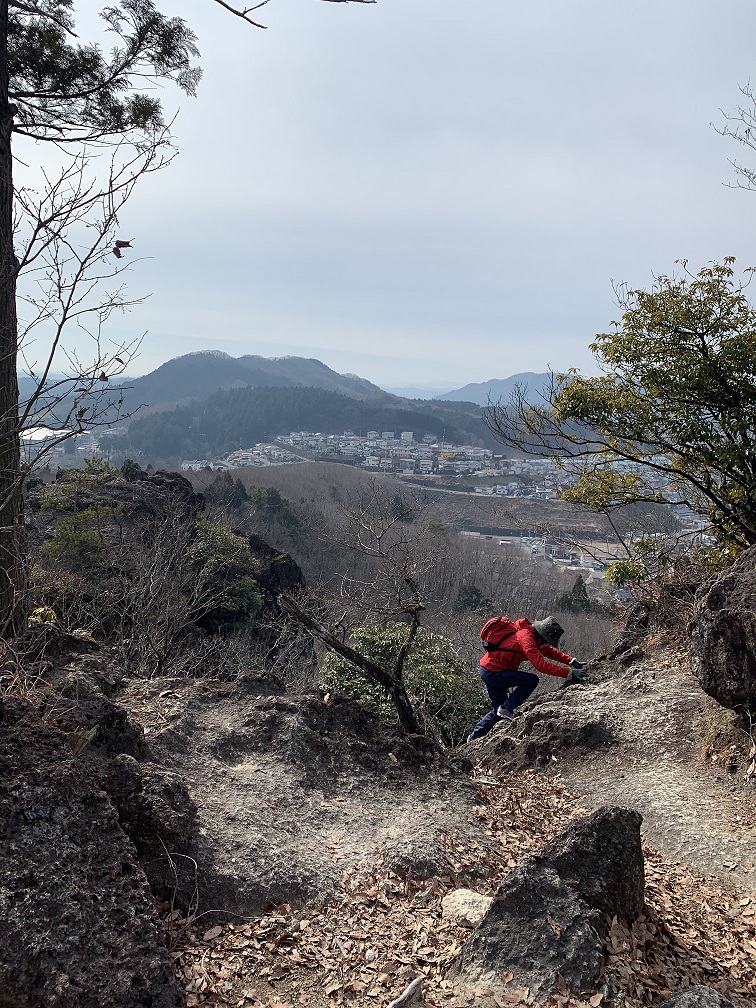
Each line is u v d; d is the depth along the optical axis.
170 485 22.44
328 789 4.46
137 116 7.72
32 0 7.55
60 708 3.60
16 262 6.38
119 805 3.39
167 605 11.87
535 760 6.64
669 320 11.04
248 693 5.13
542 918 3.21
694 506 12.23
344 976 3.16
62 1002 2.42
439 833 4.29
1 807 2.78
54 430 4.95
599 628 30.38
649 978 3.15
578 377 11.98
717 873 4.53
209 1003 2.91
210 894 3.44
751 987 3.33
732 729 5.87
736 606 5.55
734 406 11.03
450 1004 2.99
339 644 5.73
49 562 13.32
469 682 10.34
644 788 5.64
